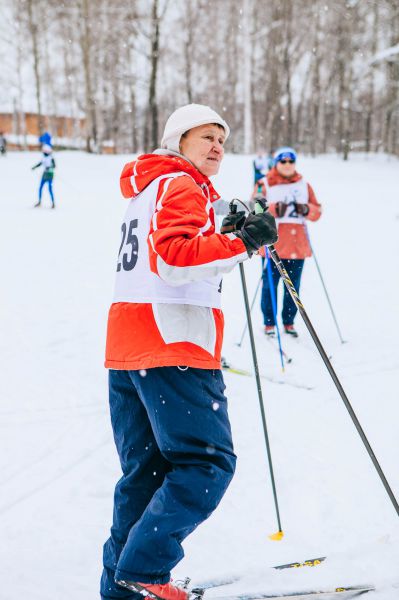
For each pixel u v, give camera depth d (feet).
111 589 5.89
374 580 6.54
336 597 6.35
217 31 121.49
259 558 7.40
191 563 7.31
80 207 42.91
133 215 5.98
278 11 104.63
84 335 16.74
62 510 8.52
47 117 140.46
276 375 13.70
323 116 118.73
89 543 7.74
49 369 14.14
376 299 20.52
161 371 5.49
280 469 9.62
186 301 5.64
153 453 6.00
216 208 7.73
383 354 14.97
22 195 48.47
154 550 5.29
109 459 10.03
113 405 6.14
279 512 8.28
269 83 116.16
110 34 101.35
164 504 5.34
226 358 14.90
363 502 8.64
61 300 20.31
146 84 93.61
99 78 112.88
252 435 10.84
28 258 26.86
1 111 156.66
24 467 9.73
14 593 6.75
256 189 16.47
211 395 5.64
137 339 5.60
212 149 6.06
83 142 140.56
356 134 157.28
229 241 5.31
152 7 88.02
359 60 97.66
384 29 99.30
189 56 116.26
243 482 9.27
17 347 15.60
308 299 20.68
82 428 11.18
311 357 14.90
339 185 57.16
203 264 5.14
